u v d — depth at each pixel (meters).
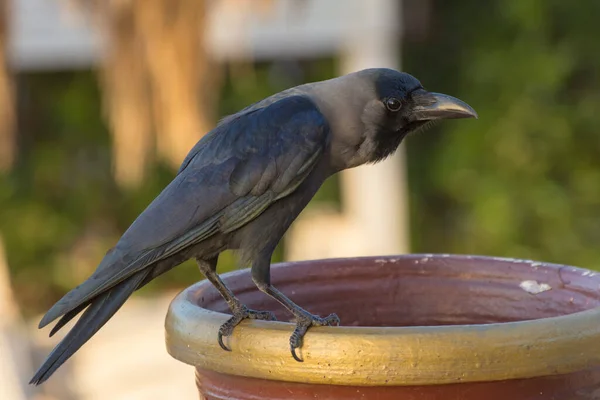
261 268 5.23
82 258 17.14
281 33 13.12
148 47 9.95
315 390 4.14
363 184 14.77
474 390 4.05
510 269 5.35
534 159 17.20
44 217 17.11
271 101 5.55
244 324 4.29
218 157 5.24
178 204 5.11
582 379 4.23
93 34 10.84
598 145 17.22
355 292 5.54
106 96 10.81
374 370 3.97
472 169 17.48
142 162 10.67
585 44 17.03
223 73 12.84
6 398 10.55
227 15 10.55
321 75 17.50
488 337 3.97
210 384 4.51
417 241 18.06
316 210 17.08
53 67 13.12
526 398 4.12
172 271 17.27
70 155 17.22
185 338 4.46
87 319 4.81
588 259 17.03
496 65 17.25
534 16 16.94
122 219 17.45
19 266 17.03
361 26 13.37
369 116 5.52
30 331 13.58
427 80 18.31
